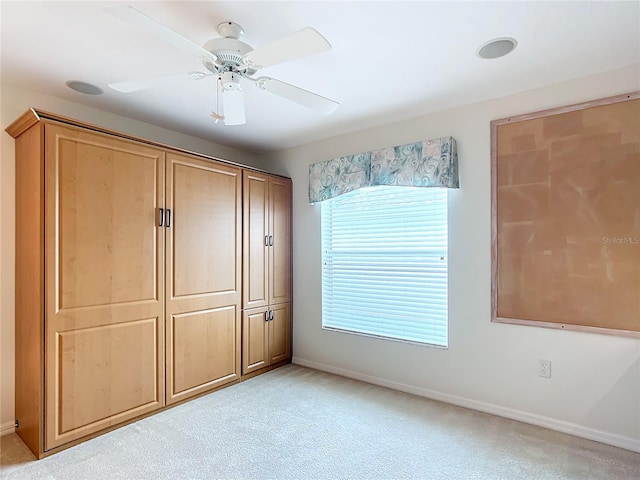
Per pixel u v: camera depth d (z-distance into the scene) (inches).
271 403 112.5
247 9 65.8
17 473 77.0
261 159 165.9
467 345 109.8
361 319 134.5
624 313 87.0
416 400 114.8
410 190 123.0
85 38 74.8
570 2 64.0
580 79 93.0
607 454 84.0
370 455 84.0
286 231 152.7
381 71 90.2
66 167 87.1
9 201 94.3
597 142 90.5
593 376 90.9
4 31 71.9
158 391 105.4
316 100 81.8
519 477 75.7
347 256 138.7
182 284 112.4
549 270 96.7
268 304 143.3
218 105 110.9
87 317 90.4
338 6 64.9
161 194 107.0
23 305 90.2
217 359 122.8
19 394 92.0
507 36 74.8
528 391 99.7
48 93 102.1
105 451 85.4
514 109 102.7
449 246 113.4
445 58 83.8
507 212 103.3
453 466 79.6
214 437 92.0
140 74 91.0
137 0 62.8
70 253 87.6
